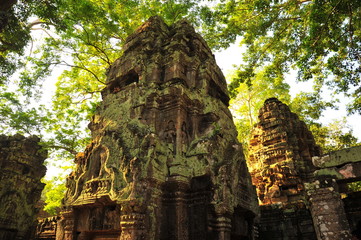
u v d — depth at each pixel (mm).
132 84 13406
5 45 12633
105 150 11922
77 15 16906
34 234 17156
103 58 21672
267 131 22062
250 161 22922
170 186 10586
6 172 16328
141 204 9414
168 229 10031
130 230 9078
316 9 11266
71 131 18938
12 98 18141
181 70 13828
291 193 18734
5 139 17594
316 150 24000
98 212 11102
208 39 15930
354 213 9656
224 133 13617
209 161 11070
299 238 14383
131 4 18656
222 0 14461
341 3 10922
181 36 15312
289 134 21578
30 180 17547
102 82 21047
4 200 15742
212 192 10508
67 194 12359
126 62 15250
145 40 15555
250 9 14031
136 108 12453
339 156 8773
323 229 7898
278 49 14977
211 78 15172
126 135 11812
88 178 11992
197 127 12633
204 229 10078
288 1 13773
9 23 11625
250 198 13016
